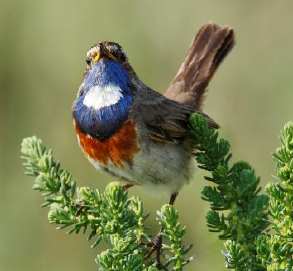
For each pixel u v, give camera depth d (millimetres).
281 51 15203
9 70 15211
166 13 15453
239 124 14945
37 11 15258
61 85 15281
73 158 14852
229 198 7969
